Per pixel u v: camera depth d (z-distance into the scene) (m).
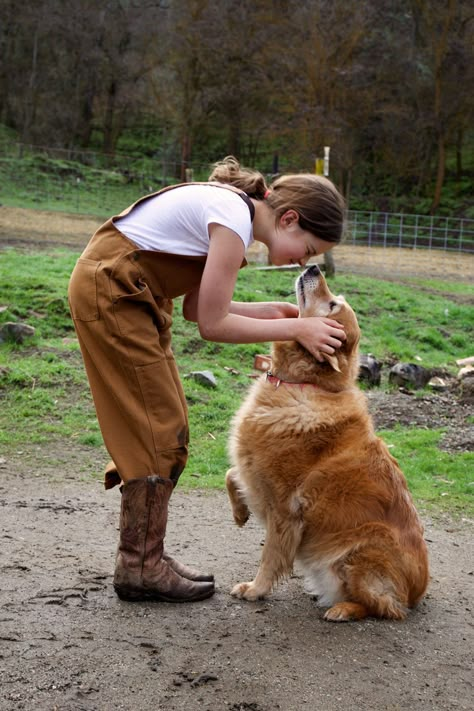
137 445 3.28
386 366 10.93
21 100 41.09
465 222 34.75
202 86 38.75
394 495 3.71
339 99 35.00
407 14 38.47
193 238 3.19
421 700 2.87
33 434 7.01
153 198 3.27
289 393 3.72
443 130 36.69
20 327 9.19
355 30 34.09
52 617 3.22
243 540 4.78
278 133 34.72
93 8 41.44
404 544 3.67
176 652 3.02
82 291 3.18
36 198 29.17
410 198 37.72
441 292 17.09
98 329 3.15
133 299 3.15
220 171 3.46
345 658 3.15
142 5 43.38
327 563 3.65
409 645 3.36
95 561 4.03
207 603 3.58
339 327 3.56
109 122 42.91
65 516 4.94
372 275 18.91
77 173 33.94
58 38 40.84
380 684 2.96
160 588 3.45
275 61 36.31
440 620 3.72
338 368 3.61
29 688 2.65
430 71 36.22
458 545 5.16
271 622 3.44
